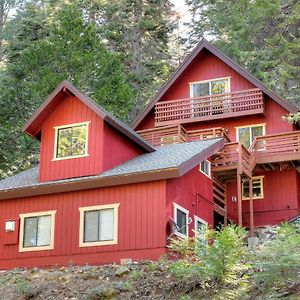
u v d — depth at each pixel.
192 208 20.03
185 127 28.97
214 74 29.22
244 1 33.59
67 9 30.69
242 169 23.75
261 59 34.06
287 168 26.91
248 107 27.75
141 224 17.91
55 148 20.33
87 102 19.92
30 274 15.74
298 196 26.78
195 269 12.06
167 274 13.43
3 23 47.44
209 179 22.38
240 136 28.05
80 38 29.11
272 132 27.44
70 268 16.25
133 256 17.70
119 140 20.45
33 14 39.66
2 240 19.81
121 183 18.36
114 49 40.38
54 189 19.31
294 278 11.48
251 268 12.54
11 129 29.70
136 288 13.07
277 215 26.50
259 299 11.16
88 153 19.69
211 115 28.25
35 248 19.22
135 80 37.84
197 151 19.92
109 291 12.93
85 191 19.05
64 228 19.00
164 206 17.77
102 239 18.33
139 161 20.14
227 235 11.79
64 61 28.64
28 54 29.09
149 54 41.44
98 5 41.31
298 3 30.55
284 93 32.81
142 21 39.75
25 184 20.20
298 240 11.64
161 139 26.58
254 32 35.03
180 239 16.28
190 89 29.52
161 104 29.36
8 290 14.41
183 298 11.73
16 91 29.59
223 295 11.38
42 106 20.38
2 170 31.12
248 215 26.84
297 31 34.72
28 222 19.69
